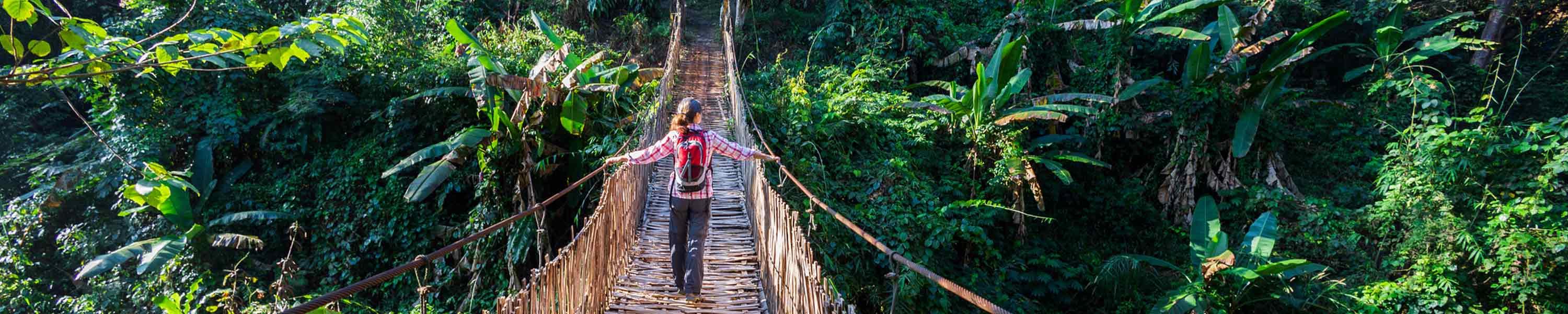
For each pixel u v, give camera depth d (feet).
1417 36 43.21
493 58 33.68
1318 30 35.47
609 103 37.11
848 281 26.05
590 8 57.16
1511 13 53.31
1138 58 49.90
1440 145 31.71
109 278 35.45
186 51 9.05
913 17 49.21
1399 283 29.94
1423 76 37.73
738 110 32.83
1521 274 27.07
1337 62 53.88
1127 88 38.65
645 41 59.11
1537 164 29.91
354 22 10.18
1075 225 40.88
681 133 14.16
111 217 37.50
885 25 49.62
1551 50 53.57
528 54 43.65
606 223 14.98
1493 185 30.68
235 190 39.34
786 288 13.48
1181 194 38.50
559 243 34.19
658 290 15.48
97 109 38.83
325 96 38.93
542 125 33.47
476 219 32.35
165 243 31.22
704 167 14.15
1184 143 38.22
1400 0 41.86
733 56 49.21
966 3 53.36
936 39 49.80
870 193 31.86
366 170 38.14
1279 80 36.29
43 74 8.34
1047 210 39.86
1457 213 30.86
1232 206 37.88
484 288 32.22
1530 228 28.22
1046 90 45.78
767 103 39.52
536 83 30.42
